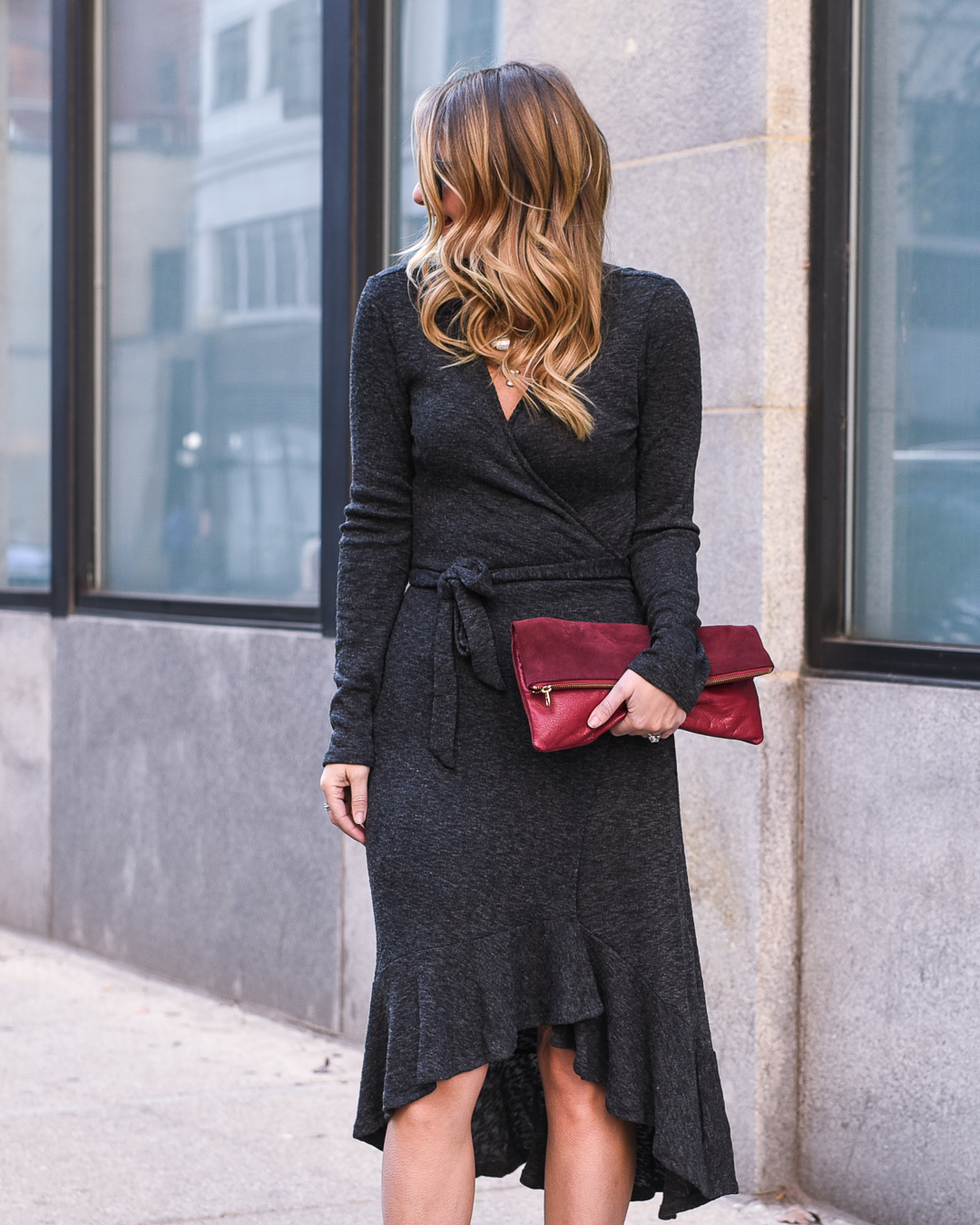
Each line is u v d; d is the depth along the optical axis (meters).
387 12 4.55
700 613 3.40
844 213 3.31
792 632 3.30
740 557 3.30
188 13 5.39
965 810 2.96
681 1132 2.11
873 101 3.30
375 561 2.20
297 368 4.93
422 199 2.24
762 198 3.24
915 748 3.04
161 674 5.13
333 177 4.59
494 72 2.19
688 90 3.40
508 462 2.12
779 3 3.24
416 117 2.23
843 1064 3.19
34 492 6.17
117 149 5.73
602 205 2.21
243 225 5.16
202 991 4.96
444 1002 2.07
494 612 2.12
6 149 6.30
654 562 2.16
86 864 5.51
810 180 3.30
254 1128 3.62
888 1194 3.09
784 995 3.27
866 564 3.34
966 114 3.13
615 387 2.15
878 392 3.31
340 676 2.18
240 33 5.16
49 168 6.08
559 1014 2.09
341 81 4.56
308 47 4.88
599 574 2.16
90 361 5.80
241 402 5.17
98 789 5.44
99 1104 3.79
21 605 5.99
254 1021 4.62
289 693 4.60
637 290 2.20
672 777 2.20
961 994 2.96
